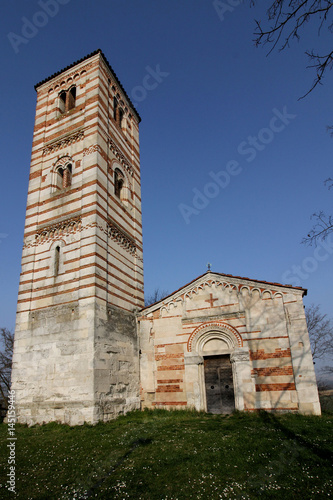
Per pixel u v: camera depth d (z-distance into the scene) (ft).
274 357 67.36
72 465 37.50
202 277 77.87
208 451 39.73
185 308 77.41
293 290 70.13
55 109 90.79
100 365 62.64
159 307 79.56
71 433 52.90
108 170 81.61
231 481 31.27
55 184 81.56
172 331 76.79
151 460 37.58
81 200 74.64
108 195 78.89
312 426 51.47
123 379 69.26
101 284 68.44
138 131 108.27
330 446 40.06
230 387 70.23
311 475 31.76
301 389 63.98
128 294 79.77
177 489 29.96
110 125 87.76
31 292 73.51
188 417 64.28
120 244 80.38
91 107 82.89
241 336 70.69
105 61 90.89
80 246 70.49
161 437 47.29
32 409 63.87
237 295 74.02
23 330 70.64
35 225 79.05
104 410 61.05
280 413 63.52
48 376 64.39
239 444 42.06
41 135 88.79
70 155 81.51
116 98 96.94
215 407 69.92
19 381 67.26
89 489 30.66
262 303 71.46
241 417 61.67
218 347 72.84
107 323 67.72
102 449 42.93
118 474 33.91
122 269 79.10
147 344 77.71
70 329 65.26
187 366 73.05
